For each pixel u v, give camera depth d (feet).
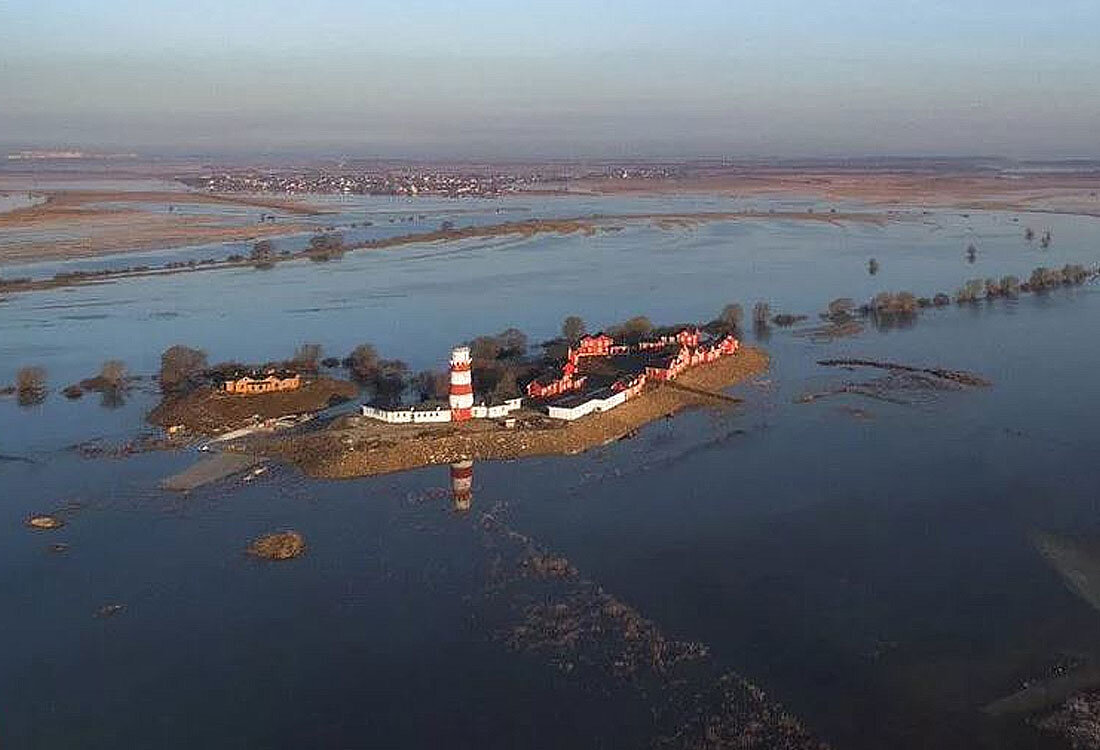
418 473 494.18
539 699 304.09
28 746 286.87
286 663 326.24
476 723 293.43
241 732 292.40
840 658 324.19
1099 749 276.00
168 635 344.08
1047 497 458.09
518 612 354.74
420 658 327.26
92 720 298.76
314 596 369.09
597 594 366.63
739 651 328.29
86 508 450.71
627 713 296.10
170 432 557.74
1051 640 333.21
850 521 434.71
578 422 548.31
